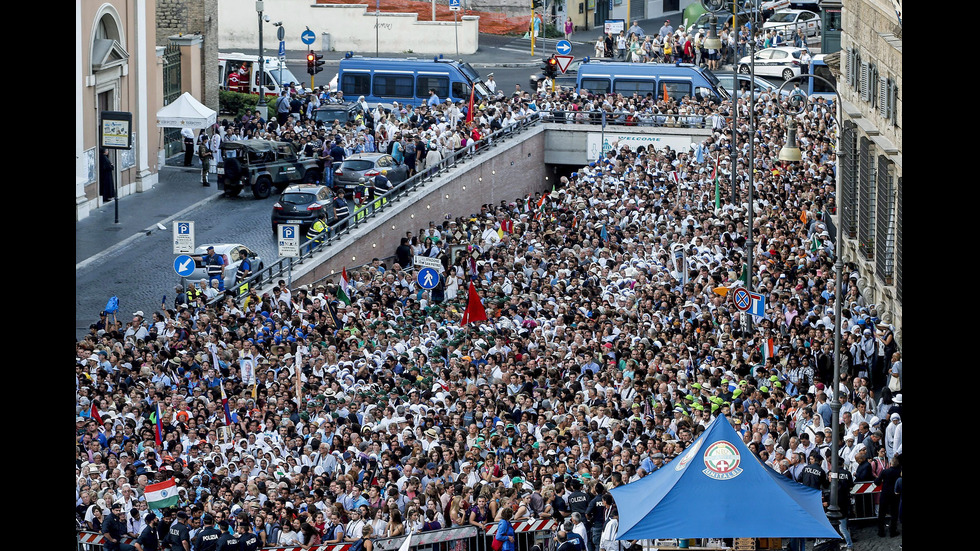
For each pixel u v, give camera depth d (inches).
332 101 2989.7
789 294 1690.5
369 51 3905.0
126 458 1202.0
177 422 1325.0
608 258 1930.4
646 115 2768.2
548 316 1691.7
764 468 1005.2
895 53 1744.6
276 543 1085.8
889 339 1521.9
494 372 1470.2
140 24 2573.8
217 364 1547.7
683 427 1206.3
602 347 1525.6
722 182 2292.1
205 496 1120.8
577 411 1280.8
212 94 3051.2
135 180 2581.2
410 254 2177.7
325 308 1733.5
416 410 1328.7
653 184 2322.8
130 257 2166.6
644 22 4525.1
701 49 3294.8
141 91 2576.3
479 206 2603.3
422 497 1123.3
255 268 2025.1
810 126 2554.1
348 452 1217.4
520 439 1248.2
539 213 2239.2
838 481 1185.4
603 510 1114.7
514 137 2721.5
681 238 1907.0
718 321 1615.4
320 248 2132.1
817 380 1418.6
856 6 2048.5
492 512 1114.7
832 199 2148.1
